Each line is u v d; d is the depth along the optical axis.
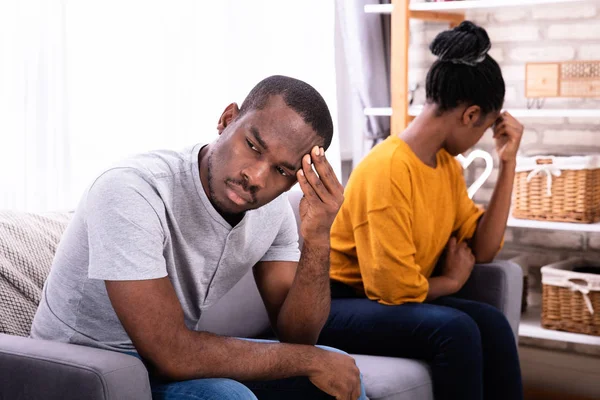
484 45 2.19
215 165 1.48
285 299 1.73
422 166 2.22
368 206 2.16
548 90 3.03
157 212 1.45
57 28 2.38
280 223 1.73
